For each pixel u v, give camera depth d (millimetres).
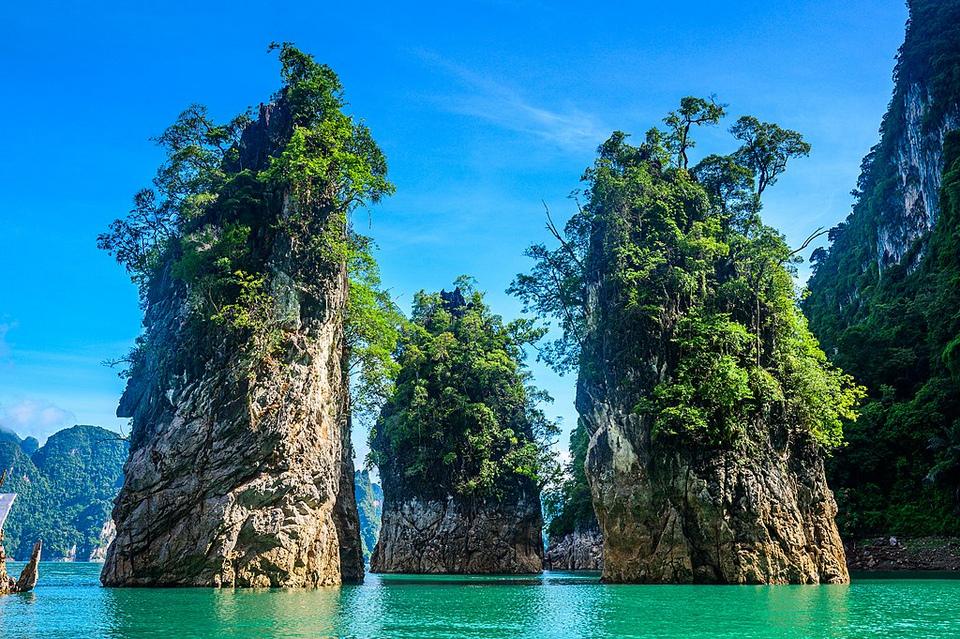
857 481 82500
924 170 122812
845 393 54094
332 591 41781
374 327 61219
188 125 55812
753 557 46219
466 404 84625
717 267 56125
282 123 54250
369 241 58594
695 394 49219
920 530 75312
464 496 84375
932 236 106812
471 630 24266
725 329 49938
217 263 47812
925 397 80688
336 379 51469
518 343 92188
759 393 49312
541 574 75750
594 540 89062
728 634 23016
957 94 117188
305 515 45219
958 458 73750
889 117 146125
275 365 46656
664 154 60906
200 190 53062
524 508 86062
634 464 50812
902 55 137625
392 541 88250
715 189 61719
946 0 131500
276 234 49719
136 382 57031
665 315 52375
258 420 45219
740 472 47719
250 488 43906
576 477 92750
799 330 54344
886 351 91875
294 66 54469
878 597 35844
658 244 54688
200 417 45406
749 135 62750
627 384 52125
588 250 59031
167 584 42594
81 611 28312
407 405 87625
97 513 189000
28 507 187125
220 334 46812
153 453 45406
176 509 43938
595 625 25469
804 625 25109
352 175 50844
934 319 88562
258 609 29672
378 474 96062
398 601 35406
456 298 97750
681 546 48031
